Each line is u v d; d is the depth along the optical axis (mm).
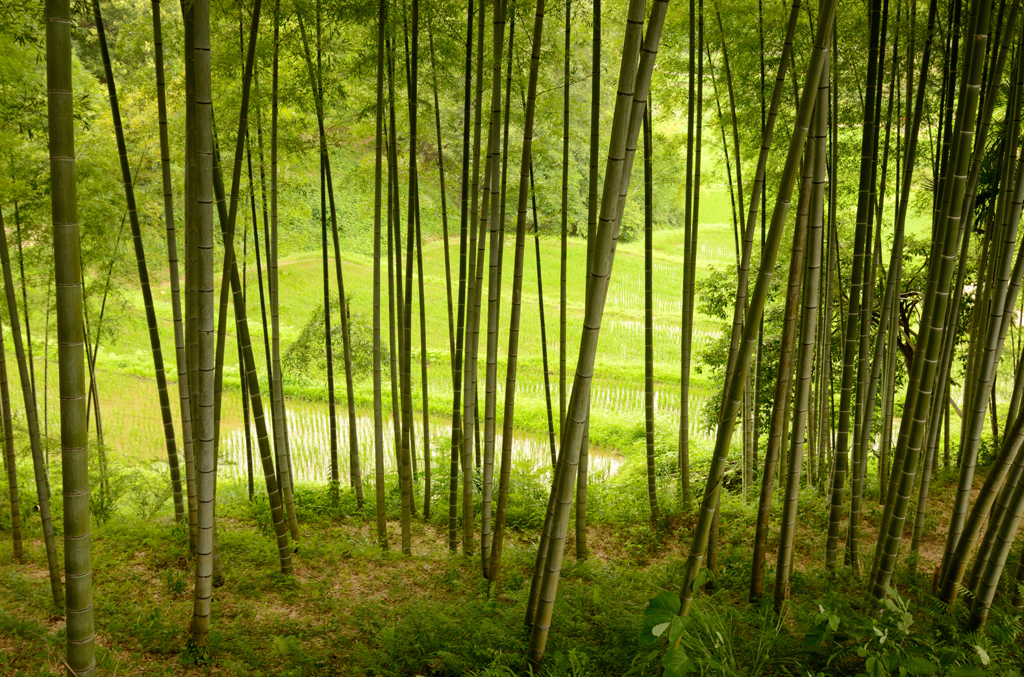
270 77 5680
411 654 3654
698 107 5445
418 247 6344
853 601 3650
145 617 4039
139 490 6836
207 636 3793
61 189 2379
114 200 6836
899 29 4902
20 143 5672
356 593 4730
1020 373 4238
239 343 4570
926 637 3170
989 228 5887
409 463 5488
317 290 19859
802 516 5809
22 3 4867
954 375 8711
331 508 6621
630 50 2564
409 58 5246
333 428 6773
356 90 6531
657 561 5547
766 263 2781
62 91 2309
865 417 4703
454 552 5527
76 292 2480
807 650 3264
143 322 15812
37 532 5941
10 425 5137
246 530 5844
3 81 5320
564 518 3127
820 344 6695
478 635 3619
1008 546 3209
